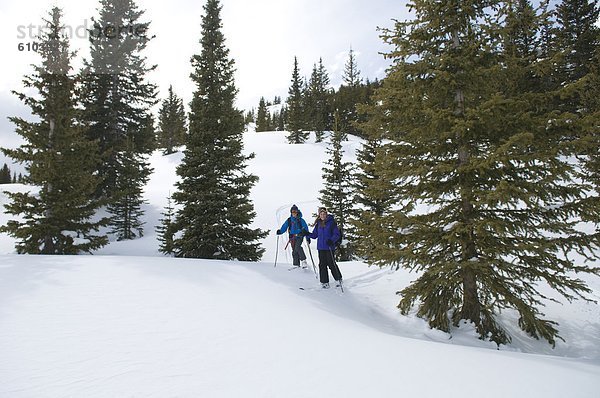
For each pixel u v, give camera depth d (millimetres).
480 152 6852
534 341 7082
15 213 14328
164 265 8312
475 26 6746
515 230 6430
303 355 3727
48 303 5211
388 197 7359
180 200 15211
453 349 4367
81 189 15078
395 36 7109
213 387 2904
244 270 8711
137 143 28031
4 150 14398
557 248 6246
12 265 7512
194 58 16188
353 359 3660
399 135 7387
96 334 4129
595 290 9555
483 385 3107
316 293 7711
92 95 25453
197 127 15414
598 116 5664
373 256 7066
